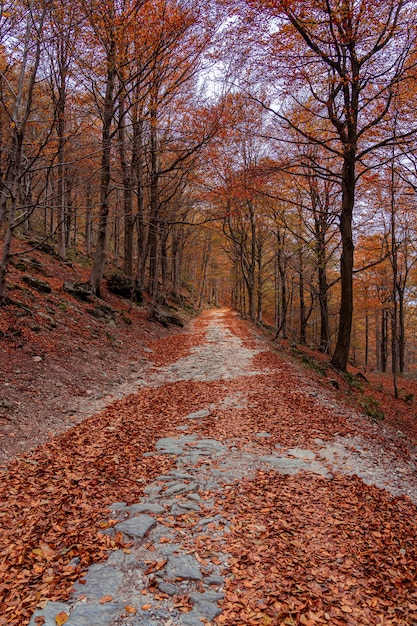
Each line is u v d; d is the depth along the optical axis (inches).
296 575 145.2
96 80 572.7
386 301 1005.8
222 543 164.7
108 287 894.4
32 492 204.4
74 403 349.7
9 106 438.9
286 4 387.5
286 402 375.2
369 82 473.4
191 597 134.3
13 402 300.5
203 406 376.5
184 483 220.1
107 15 463.5
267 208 902.4
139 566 151.0
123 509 193.3
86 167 587.8
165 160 963.3
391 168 580.7
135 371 517.3
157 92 623.8
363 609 130.3
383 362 1277.1
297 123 565.3
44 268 676.7
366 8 394.3
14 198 367.6
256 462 248.8
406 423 468.4
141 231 973.8
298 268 849.5
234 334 948.0
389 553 160.4
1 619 124.8
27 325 429.7
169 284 1814.7
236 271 1664.6
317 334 1804.9
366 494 208.2
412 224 727.7
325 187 778.8
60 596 135.0
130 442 282.2
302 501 199.9
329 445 277.1
